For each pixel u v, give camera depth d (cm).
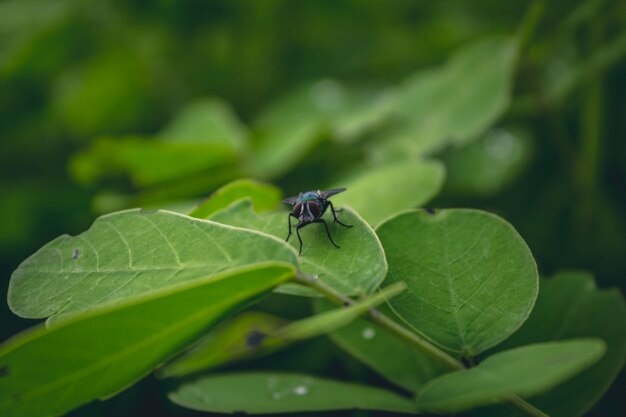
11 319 27
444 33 34
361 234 15
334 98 33
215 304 13
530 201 28
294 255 14
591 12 24
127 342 13
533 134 29
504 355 14
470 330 14
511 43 26
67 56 36
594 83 25
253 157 27
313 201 17
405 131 25
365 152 26
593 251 26
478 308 14
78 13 34
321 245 15
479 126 23
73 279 14
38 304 14
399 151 22
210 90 37
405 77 35
